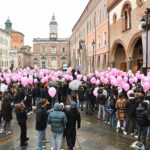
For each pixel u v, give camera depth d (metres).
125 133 8.30
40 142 6.47
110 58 27.53
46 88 11.66
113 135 8.17
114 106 9.04
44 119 6.45
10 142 7.48
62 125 6.09
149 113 6.77
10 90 12.75
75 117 6.32
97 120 10.46
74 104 6.33
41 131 6.45
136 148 6.44
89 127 9.26
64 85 15.02
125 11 22.56
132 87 12.05
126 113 8.45
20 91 10.98
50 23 83.88
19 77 15.30
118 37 24.55
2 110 8.39
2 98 8.95
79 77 15.40
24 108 7.32
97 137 7.93
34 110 12.69
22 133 7.12
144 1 18.05
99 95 10.27
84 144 7.21
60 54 81.94
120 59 27.25
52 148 6.58
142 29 18.05
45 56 81.81
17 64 71.62
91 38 40.84
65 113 6.67
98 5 34.56
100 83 14.14
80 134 8.29
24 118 7.16
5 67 65.81
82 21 50.84
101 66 32.62
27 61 81.00
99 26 34.09
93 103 12.09
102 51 32.12
